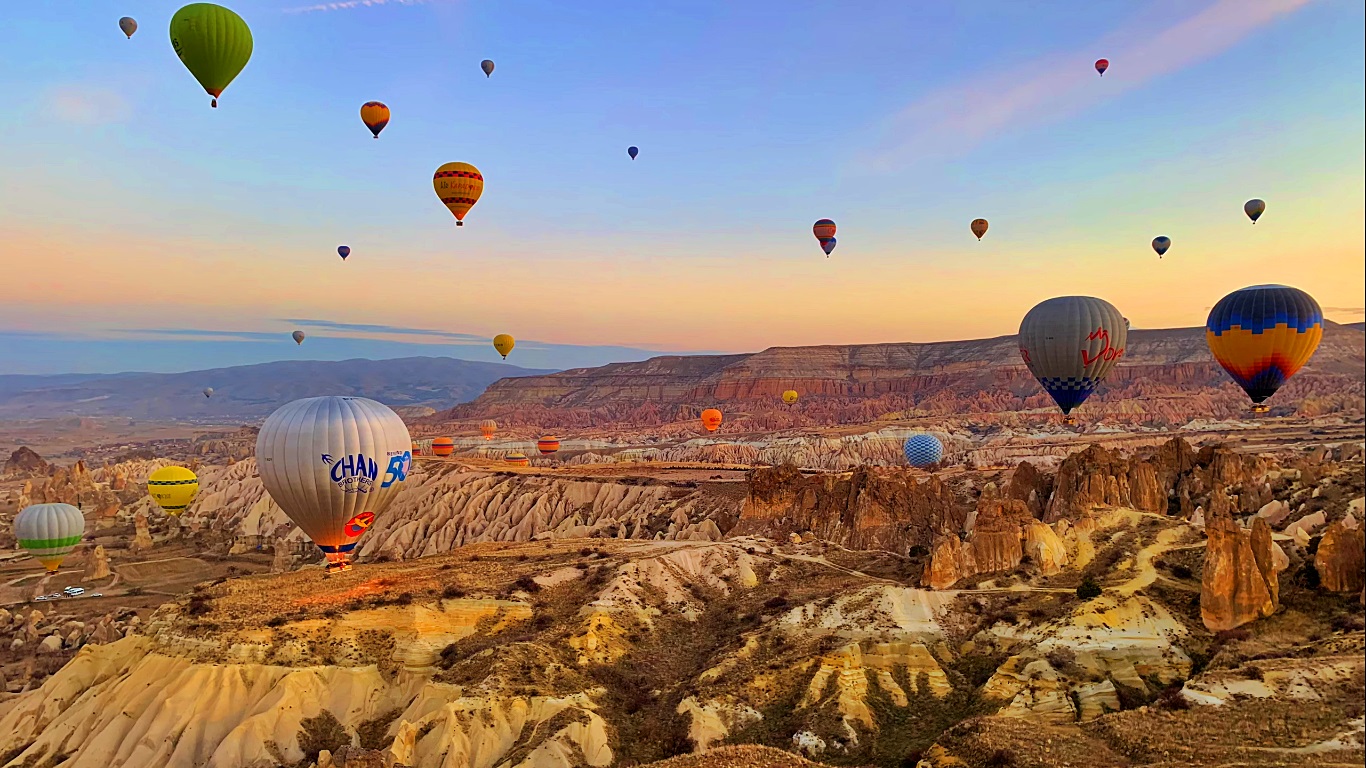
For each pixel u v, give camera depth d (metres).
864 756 56.34
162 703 60.94
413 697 63.25
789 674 64.38
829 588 78.25
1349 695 49.38
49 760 60.81
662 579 80.81
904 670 64.69
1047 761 46.91
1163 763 45.78
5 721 66.31
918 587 75.12
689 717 60.78
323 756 56.62
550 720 59.41
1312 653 55.62
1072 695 58.44
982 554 75.75
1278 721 48.19
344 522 79.50
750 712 61.50
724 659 67.44
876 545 97.25
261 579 77.56
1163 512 96.69
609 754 57.81
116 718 61.22
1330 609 61.88
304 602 70.19
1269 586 63.59
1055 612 66.62
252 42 85.88
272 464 77.12
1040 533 76.31
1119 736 49.72
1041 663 61.09
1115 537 79.38
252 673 62.66
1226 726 48.69
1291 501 87.50
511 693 60.78
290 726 59.91
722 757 50.91
